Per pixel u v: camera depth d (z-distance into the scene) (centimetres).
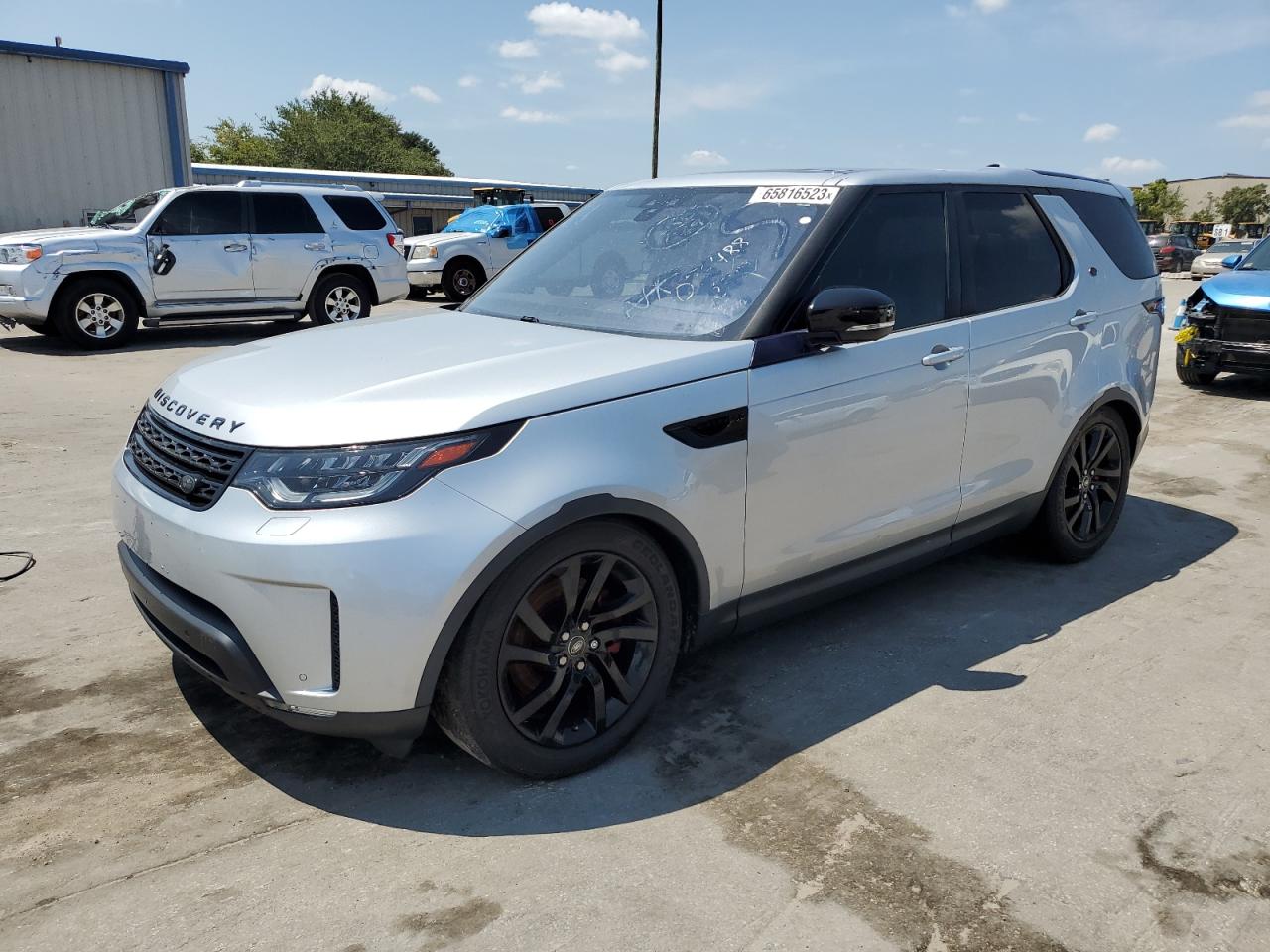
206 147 6769
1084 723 319
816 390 318
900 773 288
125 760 285
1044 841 256
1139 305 467
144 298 1118
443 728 270
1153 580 452
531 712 268
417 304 1777
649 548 284
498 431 254
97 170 1598
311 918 222
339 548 237
